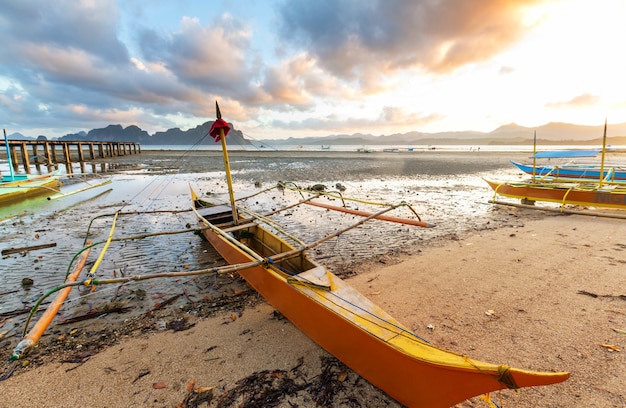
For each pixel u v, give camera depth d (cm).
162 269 703
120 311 525
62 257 774
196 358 399
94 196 1608
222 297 568
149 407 325
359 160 4097
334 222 1095
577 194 1153
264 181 2155
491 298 526
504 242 822
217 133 755
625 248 738
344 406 320
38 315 515
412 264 691
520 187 1318
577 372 349
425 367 281
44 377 370
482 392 256
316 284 416
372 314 361
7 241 900
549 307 489
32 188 1614
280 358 394
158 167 3152
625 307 476
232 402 329
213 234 767
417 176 2444
